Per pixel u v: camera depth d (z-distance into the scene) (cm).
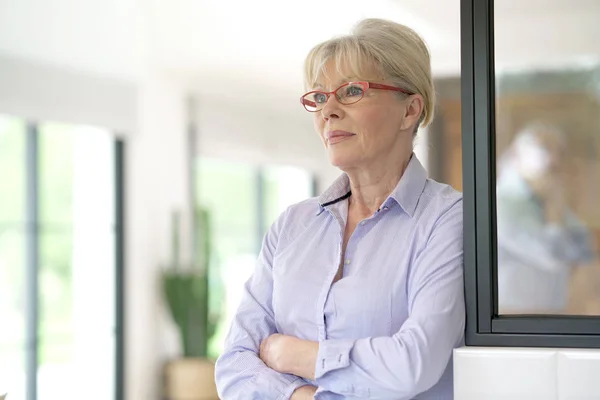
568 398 151
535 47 552
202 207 712
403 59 178
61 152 601
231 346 186
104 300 634
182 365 659
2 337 549
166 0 621
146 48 655
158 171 688
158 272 681
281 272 186
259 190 896
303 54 648
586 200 566
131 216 656
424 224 174
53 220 592
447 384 171
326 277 180
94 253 627
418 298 167
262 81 745
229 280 837
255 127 843
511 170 582
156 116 685
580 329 156
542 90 571
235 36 620
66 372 598
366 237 179
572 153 568
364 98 176
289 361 175
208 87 747
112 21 619
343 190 189
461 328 164
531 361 153
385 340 164
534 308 538
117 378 640
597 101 564
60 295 596
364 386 164
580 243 554
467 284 163
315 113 182
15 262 561
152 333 674
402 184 177
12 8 532
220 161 819
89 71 597
